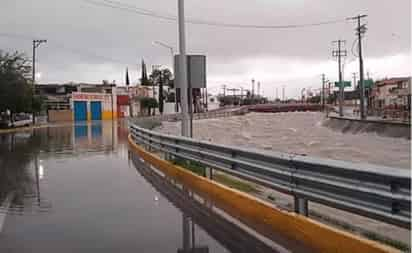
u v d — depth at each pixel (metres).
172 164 13.52
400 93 96.75
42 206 9.18
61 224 7.70
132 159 18.23
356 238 5.50
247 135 47.53
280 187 7.38
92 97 91.62
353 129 51.66
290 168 7.17
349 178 5.89
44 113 77.19
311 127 67.75
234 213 8.39
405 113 55.97
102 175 13.61
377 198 5.43
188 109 15.88
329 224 7.11
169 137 13.88
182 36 14.89
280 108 135.62
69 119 84.69
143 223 7.70
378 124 46.00
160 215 8.28
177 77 15.38
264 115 110.31
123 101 103.69
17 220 8.02
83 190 11.02
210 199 9.73
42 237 6.94
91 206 9.12
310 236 6.27
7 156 19.61
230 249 6.21
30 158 18.73
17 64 51.47
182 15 14.86
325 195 6.32
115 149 22.97
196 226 7.48
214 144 10.19
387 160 25.33
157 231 7.19
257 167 8.16
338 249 5.71
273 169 7.67
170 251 6.17
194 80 15.17
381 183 5.40
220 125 68.81
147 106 114.25
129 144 24.06
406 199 4.98
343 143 36.91
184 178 12.01
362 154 28.44
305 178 6.68
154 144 16.62
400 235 7.11
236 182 11.45
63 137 33.28
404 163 23.84
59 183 12.12
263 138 43.12
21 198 10.06
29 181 12.54
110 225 7.60
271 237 6.77
